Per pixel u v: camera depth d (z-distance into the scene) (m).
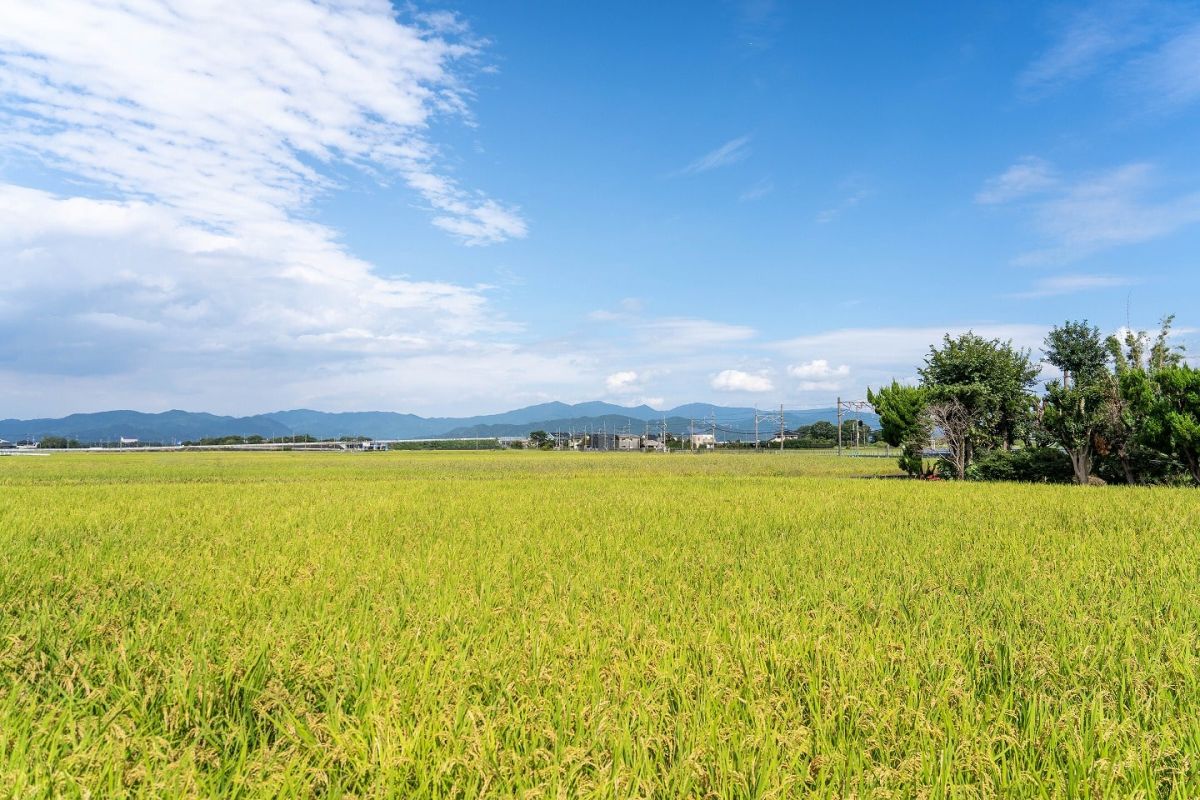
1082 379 25.06
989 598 5.71
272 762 2.87
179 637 4.54
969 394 25.11
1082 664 4.03
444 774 2.81
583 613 5.14
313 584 6.26
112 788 2.65
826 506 13.28
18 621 4.94
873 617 5.25
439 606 5.39
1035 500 14.10
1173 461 19.83
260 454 72.50
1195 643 4.45
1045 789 2.74
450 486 19.98
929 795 2.75
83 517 11.56
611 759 2.94
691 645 4.42
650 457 60.88
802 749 2.95
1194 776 2.90
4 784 2.60
